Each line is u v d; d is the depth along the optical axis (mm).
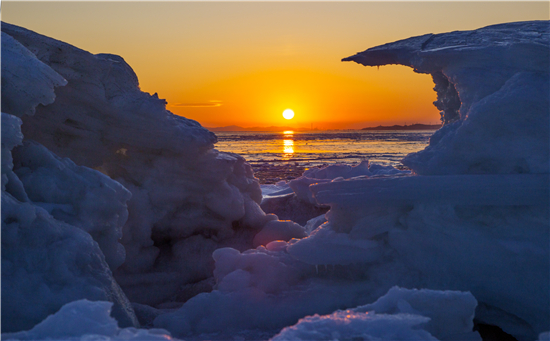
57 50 4695
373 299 3854
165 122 5613
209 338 3504
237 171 7199
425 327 2627
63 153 5133
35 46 4539
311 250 4141
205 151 6160
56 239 3068
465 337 2701
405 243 3996
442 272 3807
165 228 6078
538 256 3297
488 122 3807
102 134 5414
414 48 5012
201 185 6211
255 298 3869
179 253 5883
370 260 4125
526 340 3520
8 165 3182
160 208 5793
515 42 4039
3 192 2947
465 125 3928
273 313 3762
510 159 3793
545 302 3262
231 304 3795
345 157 33281
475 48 4277
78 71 4902
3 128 3070
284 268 4246
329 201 4188
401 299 2688
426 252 3902
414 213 4008
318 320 2342
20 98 3682
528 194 3477
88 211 3666
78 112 5102
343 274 4297
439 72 5445
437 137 4398
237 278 4070
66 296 2799
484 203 3629
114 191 3891
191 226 6219
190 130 5984
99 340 1856
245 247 6422
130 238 5340
